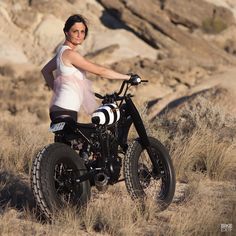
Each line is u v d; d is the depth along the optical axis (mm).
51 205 12336
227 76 77438
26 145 20188
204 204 14219
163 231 12609
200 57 95438
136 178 13734
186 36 96812
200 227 12383
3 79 84500
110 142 13602
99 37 95938
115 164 13586
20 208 14062
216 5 107875
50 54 94125
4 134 27641
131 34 98062
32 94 82750
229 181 18062
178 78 84812
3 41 93688
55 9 100000
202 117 23094
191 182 17078
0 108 79750
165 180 14422
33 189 12320
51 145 12680
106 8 101188
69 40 13391
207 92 59062
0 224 12320
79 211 12930
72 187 13000
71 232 12125
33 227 12461
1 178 16438
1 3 100125
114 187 16094
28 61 91875
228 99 55625
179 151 19016
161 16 99938
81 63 13164
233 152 19188
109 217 12836
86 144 13562
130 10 98875
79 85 13266
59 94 13211
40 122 75375
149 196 13906
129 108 13852
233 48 103375
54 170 12484
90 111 13578
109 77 13414
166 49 95562
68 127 13062
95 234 12445
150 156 14109
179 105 58031
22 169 18469
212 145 19094
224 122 22391
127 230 12242
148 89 83000
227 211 13234
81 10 101125
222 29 104875
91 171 13156
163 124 23797
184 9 102500
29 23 97688
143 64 87000
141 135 13906
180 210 14016
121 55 91188
